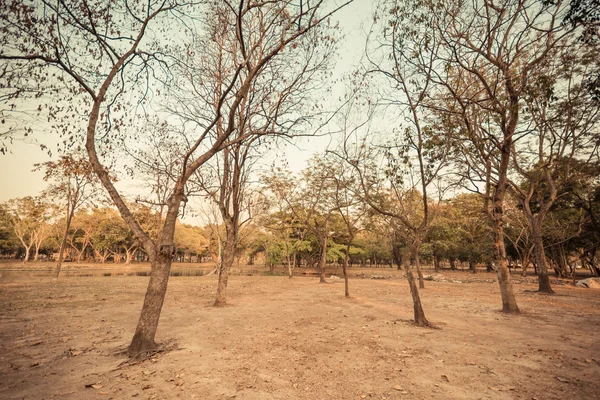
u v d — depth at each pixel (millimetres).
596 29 7043
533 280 31594
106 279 28812
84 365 6383
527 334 9039
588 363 6480
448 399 4867
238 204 16531
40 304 14234
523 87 10719
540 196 21141
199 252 83688
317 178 24969
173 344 7836
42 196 28812
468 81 13672
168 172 15992
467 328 9797
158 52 10312
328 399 4875
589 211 23203
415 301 10422
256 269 61188
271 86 12242
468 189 15547
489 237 40312
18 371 6078
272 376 5793
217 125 14688
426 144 10523
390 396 4973
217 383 5473
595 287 23734
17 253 86000
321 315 11945
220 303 14242
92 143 7758
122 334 8867
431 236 40344
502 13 10875
